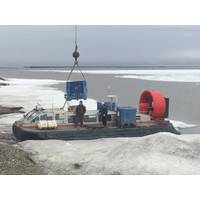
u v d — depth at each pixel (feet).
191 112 112.37
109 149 57.47
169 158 50.57
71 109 74.49
